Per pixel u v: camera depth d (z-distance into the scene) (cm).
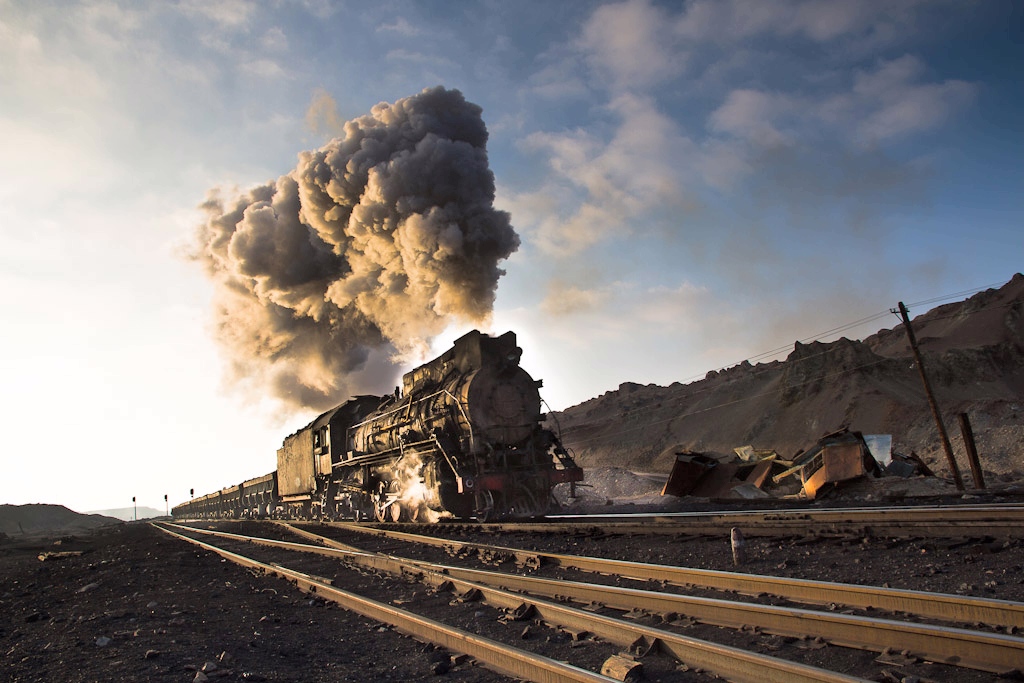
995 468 3247
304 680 502
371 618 740
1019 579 575
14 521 8025
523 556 995
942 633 420
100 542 2878
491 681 480
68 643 657
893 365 6047
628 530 1184
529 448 1814
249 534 2347
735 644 504
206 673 510
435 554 1206
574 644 553
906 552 749
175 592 1026
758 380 6762
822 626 491
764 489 1953
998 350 6088
